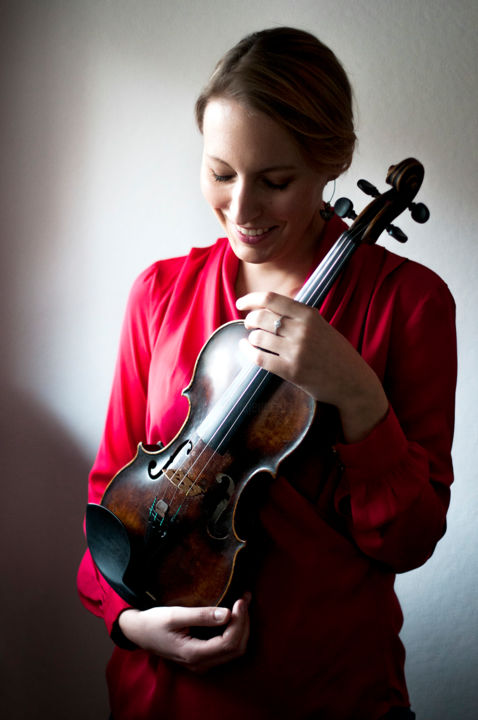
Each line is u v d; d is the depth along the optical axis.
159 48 1.58
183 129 1.61
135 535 1.02
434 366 1.04
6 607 1.89
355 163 1.52
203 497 0.99
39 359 1.78
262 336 0.93
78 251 1.71
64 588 1.87
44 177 1.69
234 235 1.01
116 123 1.64
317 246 1.10
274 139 0.91
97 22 1.60
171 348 1.13
